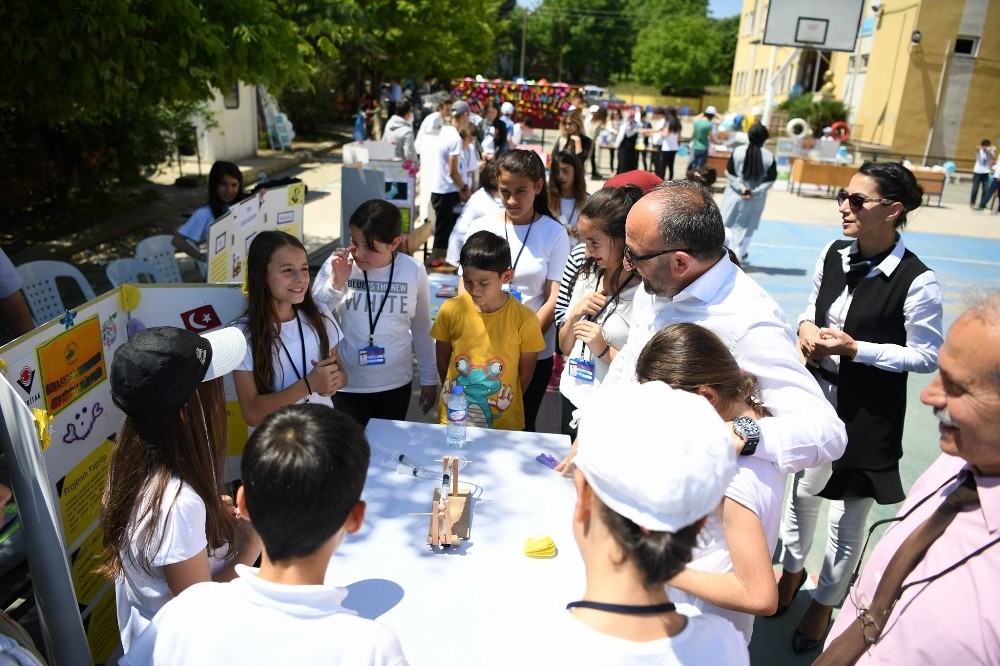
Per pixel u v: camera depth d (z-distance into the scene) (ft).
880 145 69.92
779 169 59.67
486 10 119.24
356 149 28.55
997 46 65.00
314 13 33.01
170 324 9.72
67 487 7.98
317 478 3.84
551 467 8.74
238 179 16.03
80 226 29.27
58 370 7.77
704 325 6.69
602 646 3.47
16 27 13.51
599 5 233.35
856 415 8.73
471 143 30.71
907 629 4.45
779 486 5.68
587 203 9.20
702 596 5.16
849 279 9.02
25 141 27.86
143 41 15.07
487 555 7.02
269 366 8.80
